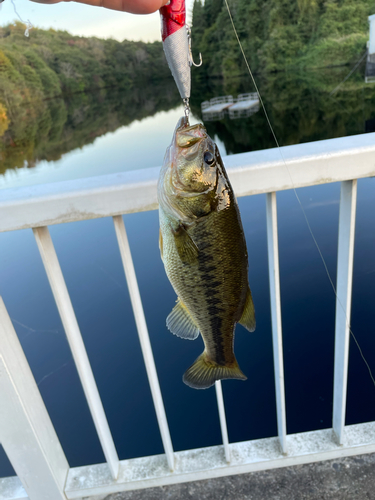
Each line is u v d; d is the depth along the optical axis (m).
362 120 24.91
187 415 3.88
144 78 68.31
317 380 4.09
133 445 3.63
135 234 7.88
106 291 6.09
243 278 1.05
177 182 0.96
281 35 42.94
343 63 42.12
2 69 39.94
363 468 1.68
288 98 35.47
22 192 1.15
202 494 1.67
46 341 5.20
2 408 1.39
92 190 1.14
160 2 0.78
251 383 4.15
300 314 5.07
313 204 8.07
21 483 1.70
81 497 1.71
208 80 52.69
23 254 7.58
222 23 42.97
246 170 1.13
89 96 60.78
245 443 1.77
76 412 4.09
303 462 1.71
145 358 1.47
